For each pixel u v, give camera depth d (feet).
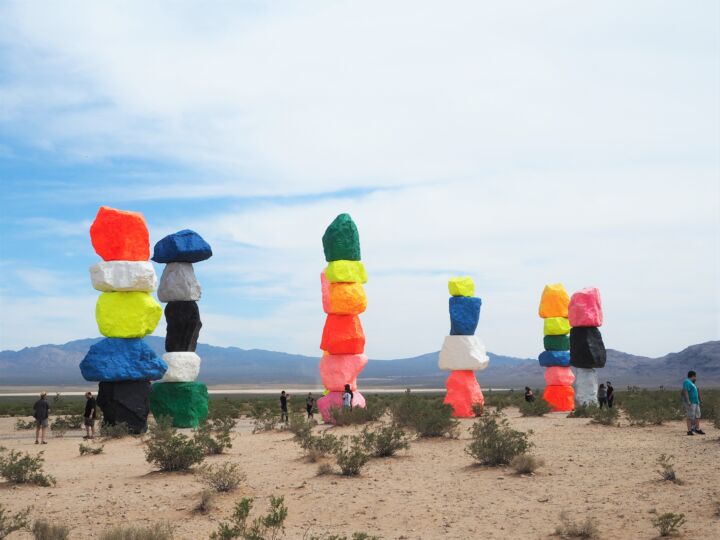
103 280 80.38
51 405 178.40
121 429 78.13
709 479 39.99
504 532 32.22
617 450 53.98
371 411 81.51
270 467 50.98
